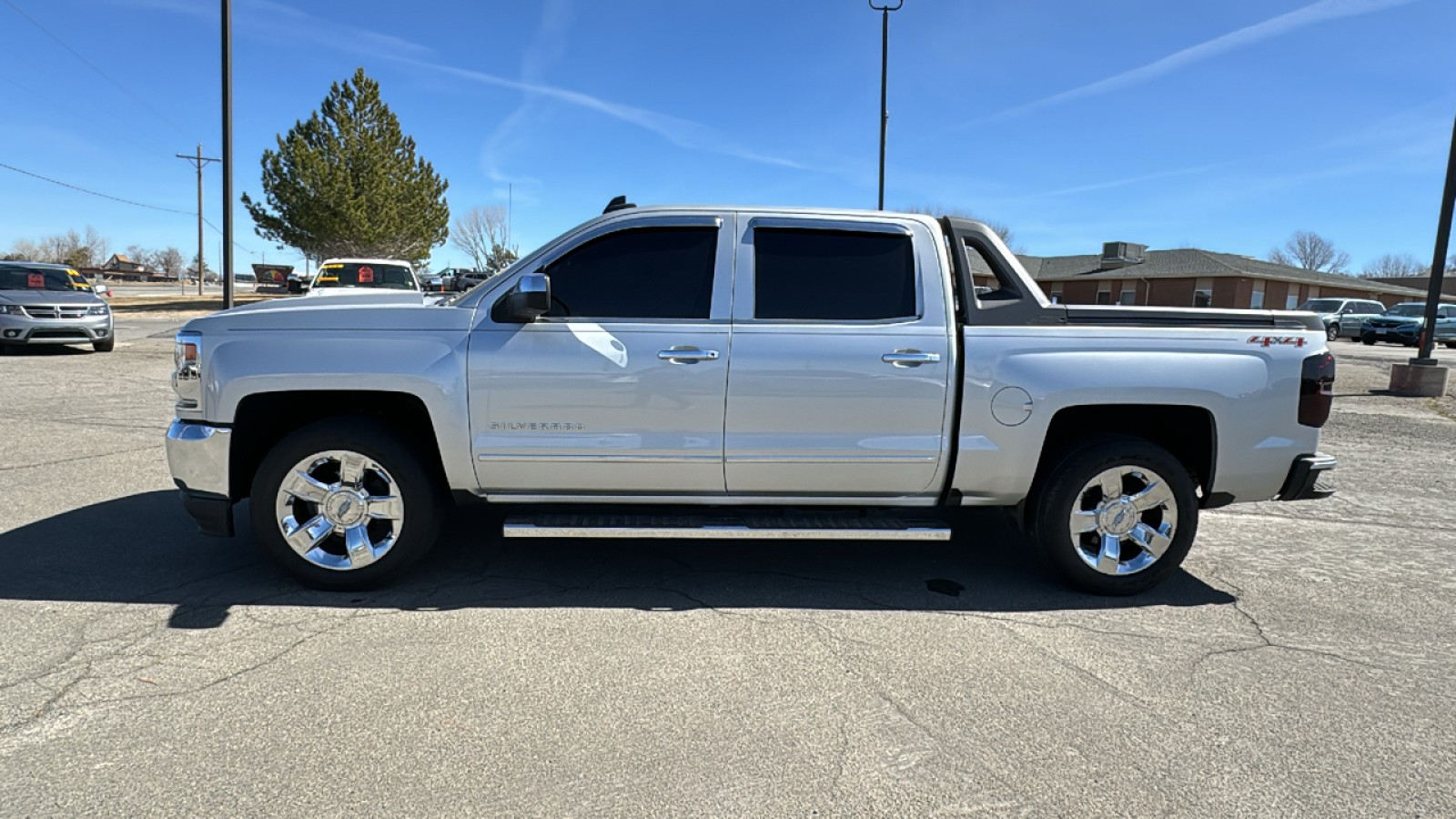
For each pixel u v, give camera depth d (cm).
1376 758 284
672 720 299
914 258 426
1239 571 483
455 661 342
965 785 263
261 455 441
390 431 410
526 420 408
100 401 995
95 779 255
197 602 397
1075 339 419
